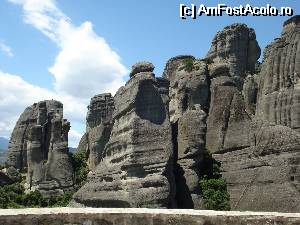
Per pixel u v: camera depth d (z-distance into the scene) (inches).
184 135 2068.2
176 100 2449.6
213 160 2107.5
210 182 1999.3
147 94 1897.1
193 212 573.3
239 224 564.4
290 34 2197.3
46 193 2625.5
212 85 2343.8
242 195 1915.6
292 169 1796.3
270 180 1835.6
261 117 2153.1
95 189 1959.9
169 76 2866.6
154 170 1793.8
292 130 1899.6
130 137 1839.3
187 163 2017.7
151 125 1860.2
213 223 563.5
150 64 1953.7
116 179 1877.5
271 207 1770.4
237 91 2263.8
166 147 1834.4
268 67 2208.4
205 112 2272.4
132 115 1872.5
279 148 1881.2
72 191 2630.4
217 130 2194.9
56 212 553.0
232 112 2190.0
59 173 2677.2
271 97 2139.5
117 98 2097.7
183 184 1957.4
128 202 1742.1
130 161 1811.0
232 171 2022.6
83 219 555.5
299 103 2033.7
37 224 542.0
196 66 2437.3
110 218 561.0
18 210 555.8
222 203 1932.8
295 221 567.5
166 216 564.7
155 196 1724.9
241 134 2110.0
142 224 562.6
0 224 529.3
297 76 2087.8
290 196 1737.2
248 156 1996.8
